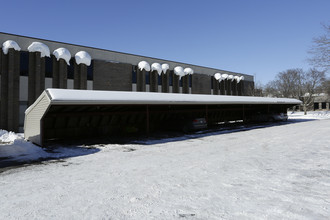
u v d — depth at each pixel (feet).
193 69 117.29
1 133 56.18
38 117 38.63
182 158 26.71
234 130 60.13
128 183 17.37
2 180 19.20
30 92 66.08
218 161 24.52
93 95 38.52
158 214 11.75
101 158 28.09
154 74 98.27
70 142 43.80
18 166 24.67
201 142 40.06
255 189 15.33
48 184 17.63
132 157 28.19
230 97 71.05
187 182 17.25
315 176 18.12
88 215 11.82
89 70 80.64
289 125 72.84
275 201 13.15
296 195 14.05
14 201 14.12
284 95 184.96
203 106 69.41
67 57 72.02
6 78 62.90
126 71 90.63
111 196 14.58
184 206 12.71
